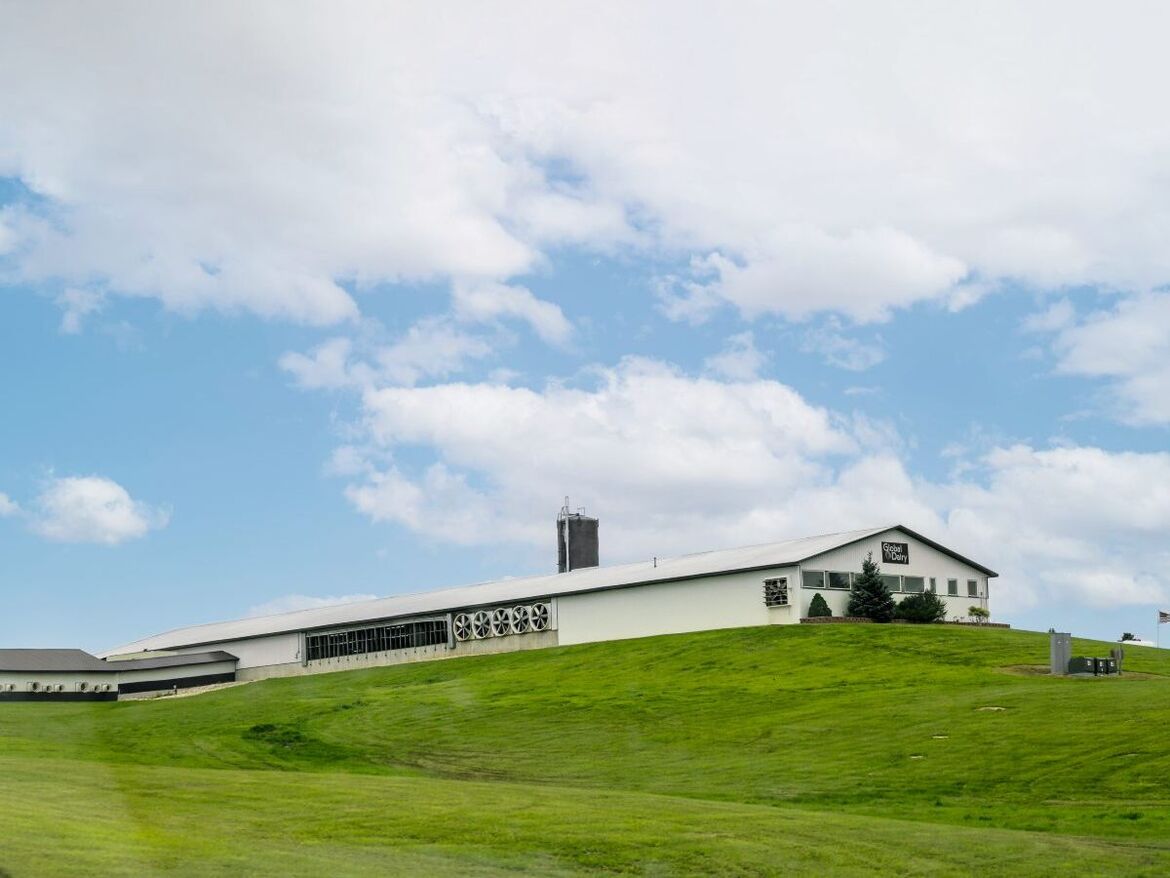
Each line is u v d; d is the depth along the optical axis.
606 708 52.75
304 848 22.84
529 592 86.81
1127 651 67.50
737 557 80.50
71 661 88.38
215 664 97.62
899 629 71.44
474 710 54.66
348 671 88.12
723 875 22.45
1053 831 28.03
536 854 23.34
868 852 24.30
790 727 45.34
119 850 21.20
